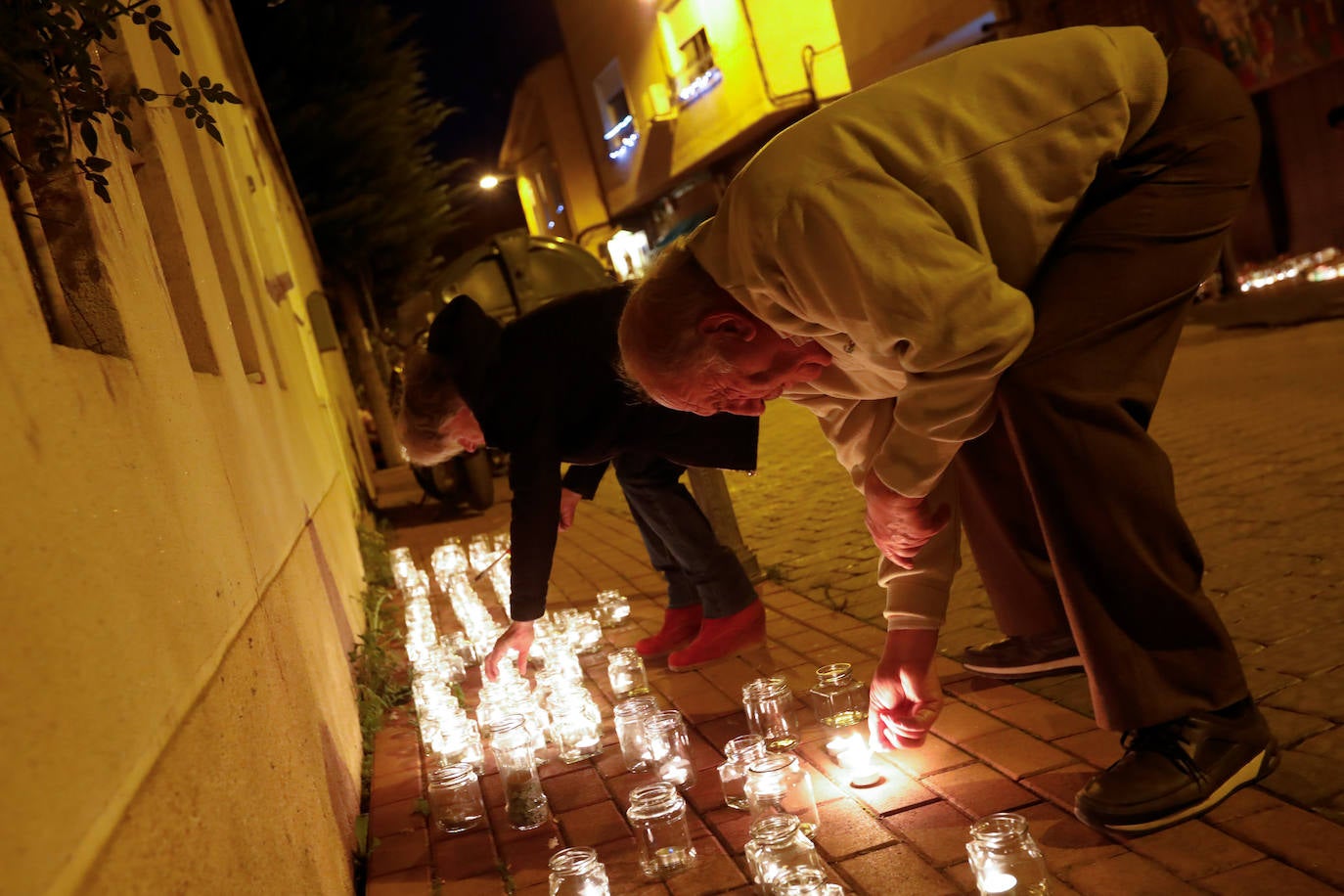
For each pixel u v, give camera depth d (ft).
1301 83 45.39
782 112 67.15
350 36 67.36
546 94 97.30
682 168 79.66
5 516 4.42
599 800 11.09
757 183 7.63
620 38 82.07
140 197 10.42
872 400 9.59
